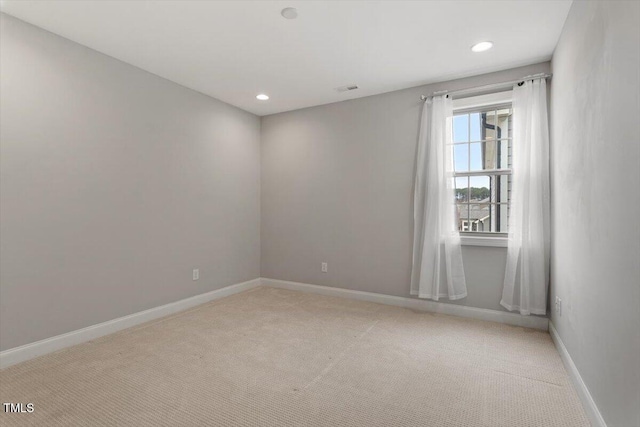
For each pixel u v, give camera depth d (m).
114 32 2.51
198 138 3.74
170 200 3.42
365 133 3.91
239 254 4.34
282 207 4.53
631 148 1.24
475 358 2.40
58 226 2.54
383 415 1.74
